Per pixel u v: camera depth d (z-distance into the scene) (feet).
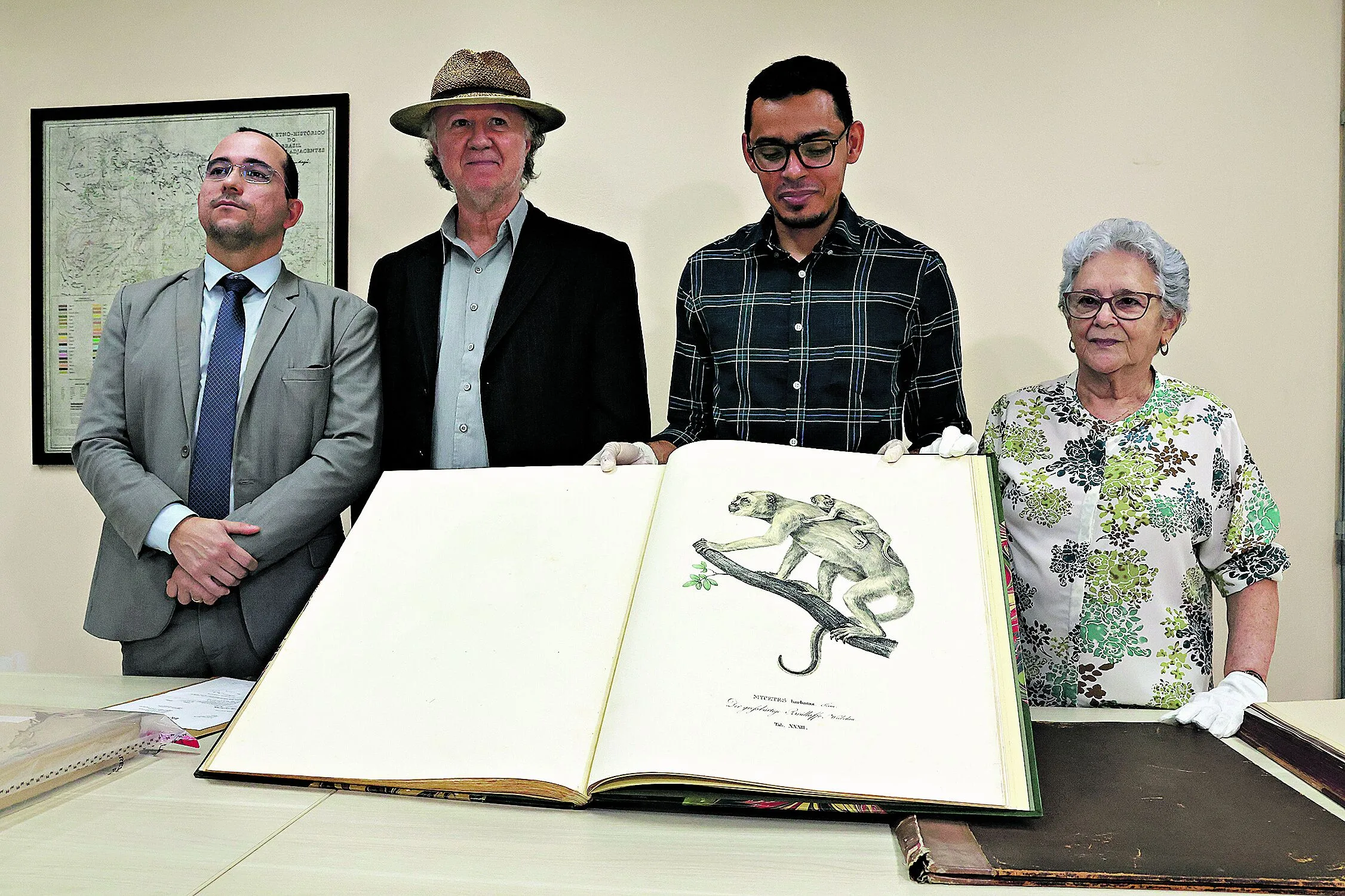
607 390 5.73
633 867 2.17
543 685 2.72
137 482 5.06
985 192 7.16
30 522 8.02
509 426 5.60
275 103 7.63
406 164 7.57
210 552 4.79
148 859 2.20
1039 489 4.70
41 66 7.96
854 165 7.25
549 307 5.68
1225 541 4.55
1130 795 2.53
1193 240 7.03
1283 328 6.98
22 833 2.35
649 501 3.29
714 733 2.43
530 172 6.08
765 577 2.85
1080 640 4.58
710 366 5.63
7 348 8.05
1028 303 7.16
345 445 5.22
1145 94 7.03
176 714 3.45
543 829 2.38
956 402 5.33
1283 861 2.11
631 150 7.41
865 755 2.37
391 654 2.91
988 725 2.44
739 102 7.30
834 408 5.25
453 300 5.90
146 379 5.28
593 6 7.42
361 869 2.15
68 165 7.88
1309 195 6.93
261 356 5.27
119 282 7.86
